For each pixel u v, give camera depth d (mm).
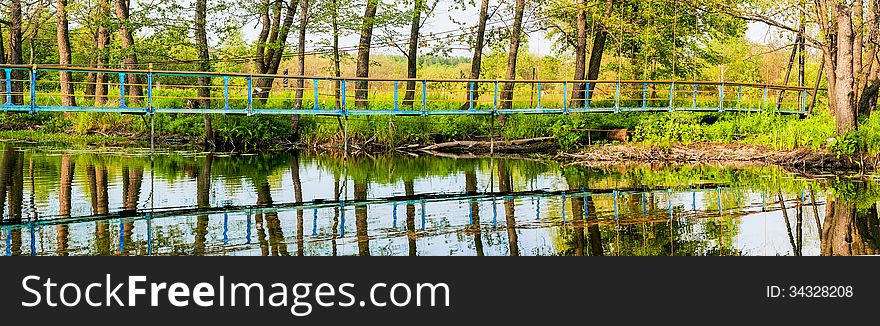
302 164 22562
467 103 30141
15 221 12977
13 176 18016
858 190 16766
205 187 17234
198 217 13641
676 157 23703
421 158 25000
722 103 27234
